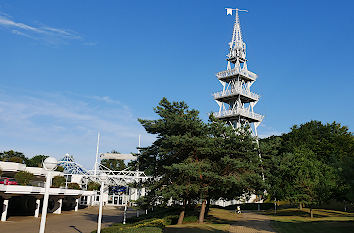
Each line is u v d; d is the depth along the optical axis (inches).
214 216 1541.6
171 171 1181.1
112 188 2721.5
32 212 1980.8
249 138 1189.1
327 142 2348.7
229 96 2393.0
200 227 1090.1
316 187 1536.7
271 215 1749.5
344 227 1035.3
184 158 1240.8
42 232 510.9
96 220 1665.8
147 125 1322.6
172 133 1232.8
